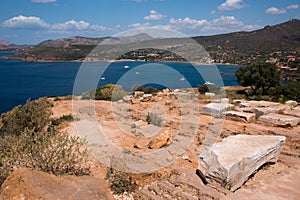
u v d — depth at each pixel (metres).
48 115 13.69
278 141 8.49
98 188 6.88
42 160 7.36
